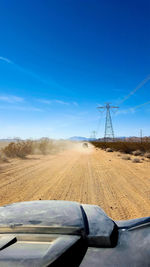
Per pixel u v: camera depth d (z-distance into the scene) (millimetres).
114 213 4578
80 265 822
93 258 865
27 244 930
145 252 859
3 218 1178
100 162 14703
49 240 959
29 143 21000
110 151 30703
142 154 22516
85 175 9414
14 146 17672
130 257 850
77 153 24781
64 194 6137
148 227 1085
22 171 9945
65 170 10680
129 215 4453
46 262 773
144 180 8422
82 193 6316
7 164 12008
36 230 1036
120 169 11367
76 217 1192
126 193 6402
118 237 1061
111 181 8195
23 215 1221
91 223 1144
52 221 1124
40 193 6168
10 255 823
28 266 751
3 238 976
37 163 13117
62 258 815
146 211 4730
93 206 1564
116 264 813
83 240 986
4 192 6164
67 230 1024
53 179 8352
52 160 15219
